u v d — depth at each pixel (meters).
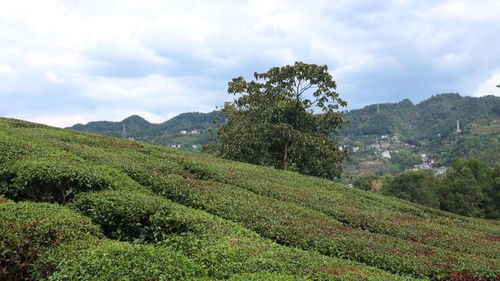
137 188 15.01
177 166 21.05
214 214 14.23
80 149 19.72
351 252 12.00
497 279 11.60
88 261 7.98
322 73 40.28
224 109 44.75
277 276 7.79
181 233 10.79
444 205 65.50
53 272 8.29
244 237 10.91
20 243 8.88
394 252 12.53
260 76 41.50
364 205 22.02
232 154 39.72
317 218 15.99
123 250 8.45
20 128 24.73
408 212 24.28
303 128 41.22
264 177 23.59
